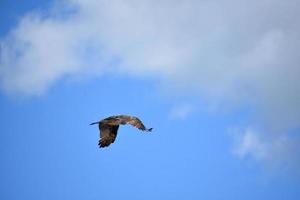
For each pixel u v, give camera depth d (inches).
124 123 930.1
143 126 924.0
